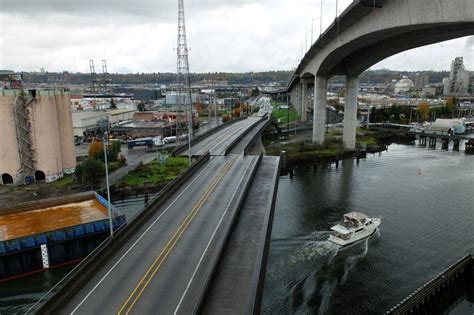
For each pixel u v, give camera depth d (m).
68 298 25.92
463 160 111.44
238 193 50.25
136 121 158.25
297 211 68.44
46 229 51.75
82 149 112.75
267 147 123.00
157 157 94.75
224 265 30.17
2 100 74.38
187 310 24.77
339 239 55.03
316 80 123.69
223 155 79.56
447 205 71.06
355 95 119.44
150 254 32.78
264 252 30.00
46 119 78.38
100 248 31.31
